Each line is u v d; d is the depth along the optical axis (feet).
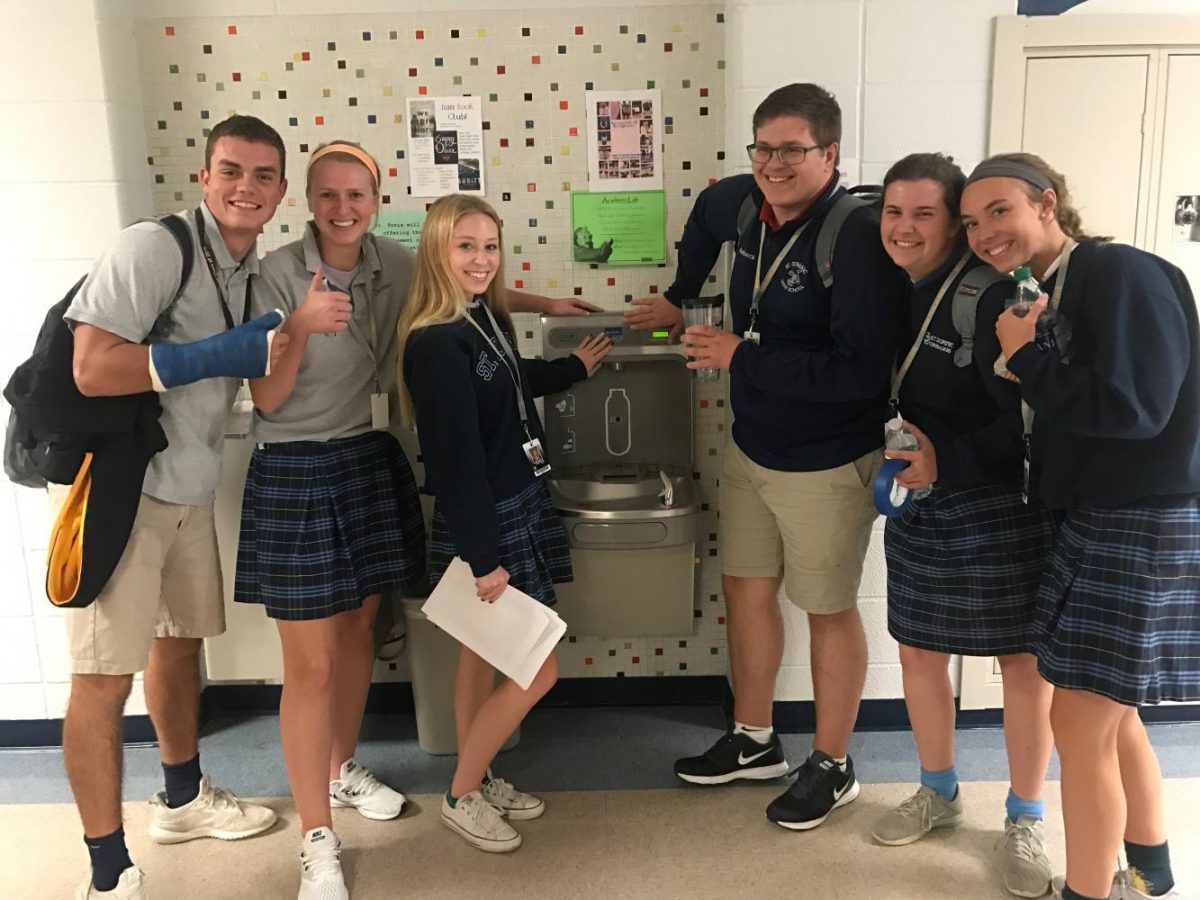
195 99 9.52
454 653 9.23
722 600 10.37
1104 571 6.05
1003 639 7.09
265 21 9.41
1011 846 7.48
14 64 8.79
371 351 7.84
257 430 7.61
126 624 6.98
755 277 7.86
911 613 7.45
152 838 8.25
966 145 8.96
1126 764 6.65
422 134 9.58
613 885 7.50
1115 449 5.97
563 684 10.54
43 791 9.03
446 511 7.26
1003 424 6.79
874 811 8.43
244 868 7.86
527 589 7.72
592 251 9.78
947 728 7.93
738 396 8.00
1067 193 6.36
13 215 9.02
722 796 8.75
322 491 7.54
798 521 7.95
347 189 7.20
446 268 7.34
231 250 7.28
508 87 9.52
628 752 9.56
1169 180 9.11
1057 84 8.90
